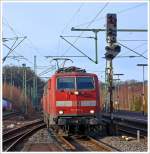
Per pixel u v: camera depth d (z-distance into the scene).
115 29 24.03
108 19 23.98
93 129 27.11
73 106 25.17
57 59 37.41
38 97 107.00
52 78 25.72
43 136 26.44
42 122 48.22
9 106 71.62
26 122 47.19
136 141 22.36
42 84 108.19
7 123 44.34
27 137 25.69
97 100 25.45
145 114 65.44
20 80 94.62
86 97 25.31
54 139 24.34
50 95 26.12
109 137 24.47
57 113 25.09
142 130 29.59
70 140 23.83
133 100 88.12
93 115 25.28
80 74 25.56
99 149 19.20
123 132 28.67
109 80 25.17
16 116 58.94
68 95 25.23
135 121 38.81
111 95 25.36
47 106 30.50
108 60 24.86
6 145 21.69
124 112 81.06
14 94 82.50
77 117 25.17
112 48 24.23
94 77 25.59
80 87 25.36
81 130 26.98
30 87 98.19
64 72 26.16
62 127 27.14
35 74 85.06
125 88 95.75
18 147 20.08
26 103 74.62
